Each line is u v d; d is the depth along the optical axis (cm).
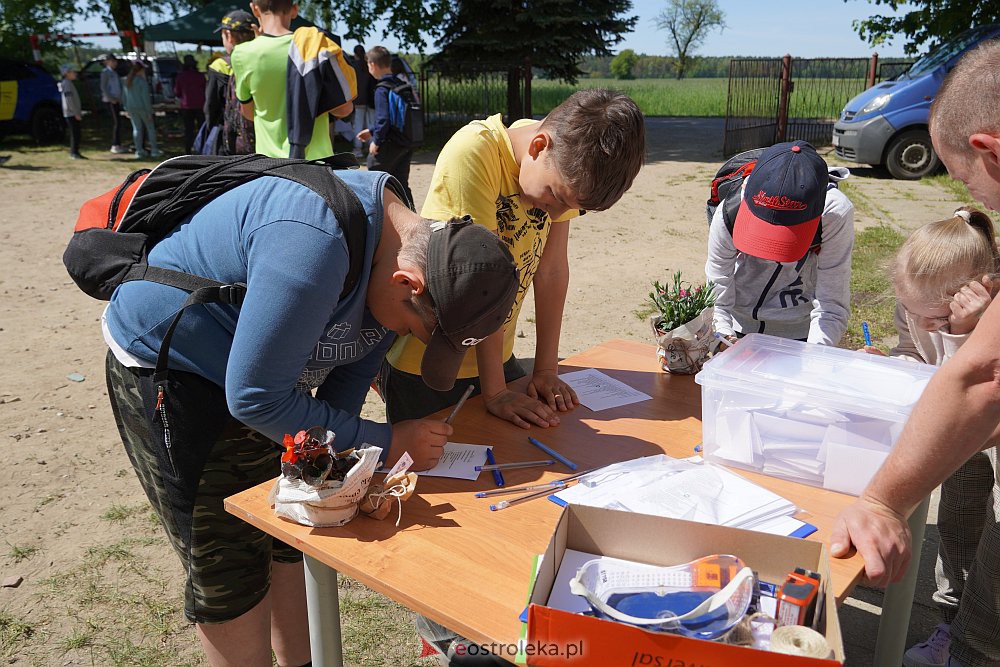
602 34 1734
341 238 137
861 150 1085
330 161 168
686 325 223
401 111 779
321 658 162
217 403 158
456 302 133
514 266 140
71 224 810
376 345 183
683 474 164
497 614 123
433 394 228
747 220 222
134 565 283
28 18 1731
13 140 1476
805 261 254
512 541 143
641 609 115
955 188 983
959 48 1028
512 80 1764
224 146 546
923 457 129
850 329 490
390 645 247
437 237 139
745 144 1458
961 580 223
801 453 162
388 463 163
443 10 1734
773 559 123
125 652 241
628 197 1017
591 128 161
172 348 153
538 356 222
